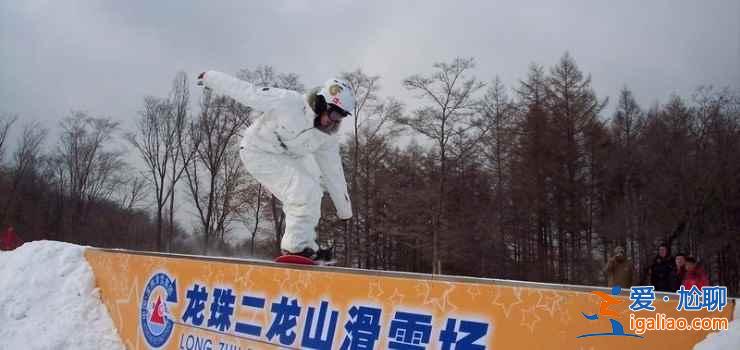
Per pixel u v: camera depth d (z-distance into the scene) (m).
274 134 5.14
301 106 5.11
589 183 26.69
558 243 26.53
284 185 5.17
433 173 25.69
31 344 5.60
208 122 28.19
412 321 3.56
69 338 5.69
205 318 4.85
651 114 26.36
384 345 3.64
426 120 24.69
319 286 4.11
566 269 26.34
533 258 26.81
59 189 38.06
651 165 23.39
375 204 26.50
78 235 37.00
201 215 28.22
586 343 2.94
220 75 5.15
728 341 2.48
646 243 21.56
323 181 5.68
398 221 25.75
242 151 5.37
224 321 4.68
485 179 27.42
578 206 26.05
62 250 6.91
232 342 4.57
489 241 25.27
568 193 26.33
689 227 21.19
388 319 3.67
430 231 24.72
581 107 27.20
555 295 3.08
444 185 24.77
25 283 6.38
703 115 23.73
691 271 8.38
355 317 3.84
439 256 24.47
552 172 26.36
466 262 25.36
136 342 5.53
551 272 26.19
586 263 24.84
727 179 21.02
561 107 27.59
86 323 5.90
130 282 5.80
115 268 6.09
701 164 21.59
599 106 27.25
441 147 24.56
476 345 3.27
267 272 4.48
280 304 4.31
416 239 25.72
